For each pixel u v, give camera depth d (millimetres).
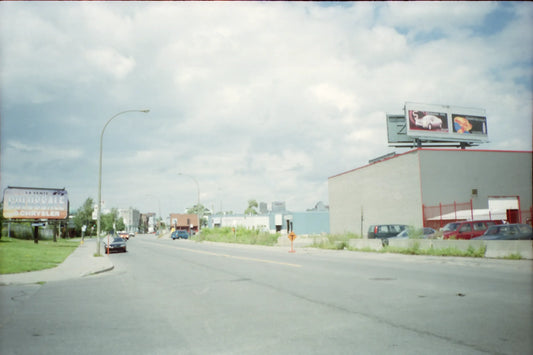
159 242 57750
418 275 12391
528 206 36875
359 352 5082
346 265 16250
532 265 14383
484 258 17297
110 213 110250
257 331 6250
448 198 35062
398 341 5500
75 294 10695
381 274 12898
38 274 15469
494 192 36344
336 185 49938
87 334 6375
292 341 5641
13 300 9789
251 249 33062
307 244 35312
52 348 5641
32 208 40781
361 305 7973
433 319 6652
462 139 42906
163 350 5430
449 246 19656
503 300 8055
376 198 41344
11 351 5523
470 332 5820
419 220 34562
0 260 19719
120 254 29344
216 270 15820
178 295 10062
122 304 9023
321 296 9141
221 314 7594
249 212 106875
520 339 5414
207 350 5375
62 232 71250
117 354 5305
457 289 9531
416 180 35031
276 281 11969
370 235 28359
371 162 44406
